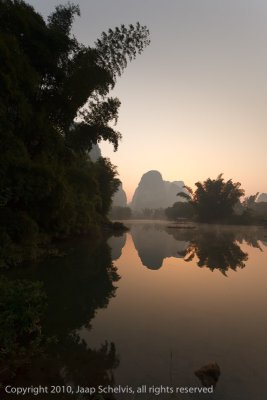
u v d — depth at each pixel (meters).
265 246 23.70
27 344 5.46
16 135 14.23
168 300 8.51
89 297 8.70
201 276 11.82
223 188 71.88
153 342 5.66
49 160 17.48
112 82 17.17
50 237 19.34
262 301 8.48
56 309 7.56
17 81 12.61
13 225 13.52
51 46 15.32
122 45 17.11
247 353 5.23
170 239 30.14
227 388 4.14
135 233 39.75
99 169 44.78
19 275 11.12
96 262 14.71
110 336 5.93
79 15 17.86
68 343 5.56
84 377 4.39
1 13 13.43
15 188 12.71
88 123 19.36
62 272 11.93
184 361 4.91
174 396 3.93
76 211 22.91
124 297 8.78
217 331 6.24
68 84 15.71
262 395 3.99
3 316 5.38
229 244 25.11
